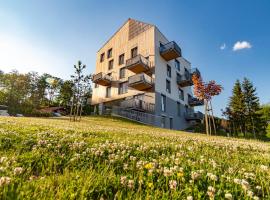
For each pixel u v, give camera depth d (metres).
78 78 22.66
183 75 34.91
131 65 27.98
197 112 36.12
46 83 65.69
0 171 1.96
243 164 3.43
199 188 2.05
